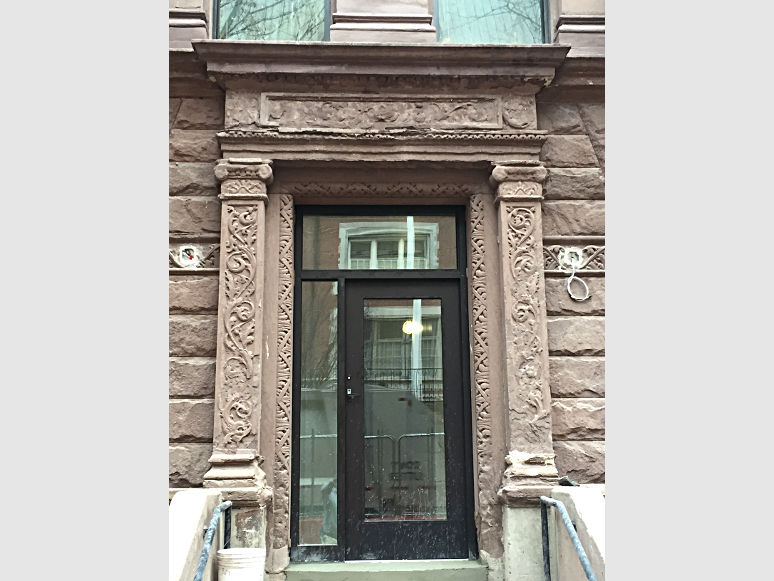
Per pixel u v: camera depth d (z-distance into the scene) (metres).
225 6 7.15
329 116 6.51
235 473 5.85
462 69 6.51
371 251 6.86
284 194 6.59
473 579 6.05
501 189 6.48
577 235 6.62
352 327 6.72
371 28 6.77
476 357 6.45
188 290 6.36
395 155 6.48
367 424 6.62
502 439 6.30
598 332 6.46
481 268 6.57
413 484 6.55
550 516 5.75
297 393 6.54
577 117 6.82
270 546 5.97
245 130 6.39
